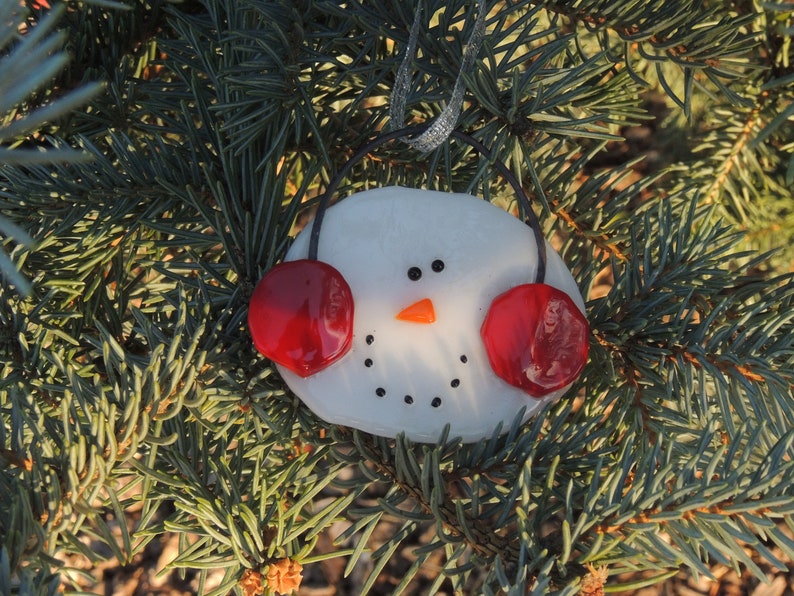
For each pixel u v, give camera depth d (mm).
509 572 184
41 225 254
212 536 197
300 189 244
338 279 195
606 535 180
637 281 238
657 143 571
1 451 186
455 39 242
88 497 179
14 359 232
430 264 200
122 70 289
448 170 250
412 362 196
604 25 259
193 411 203
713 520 176
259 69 249
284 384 221
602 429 209
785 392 212
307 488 224
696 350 220
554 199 273
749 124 402
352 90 284
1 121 215
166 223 258
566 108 284
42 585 163
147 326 215
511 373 194
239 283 224
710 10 253
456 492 256
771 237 458
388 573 482
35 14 265
